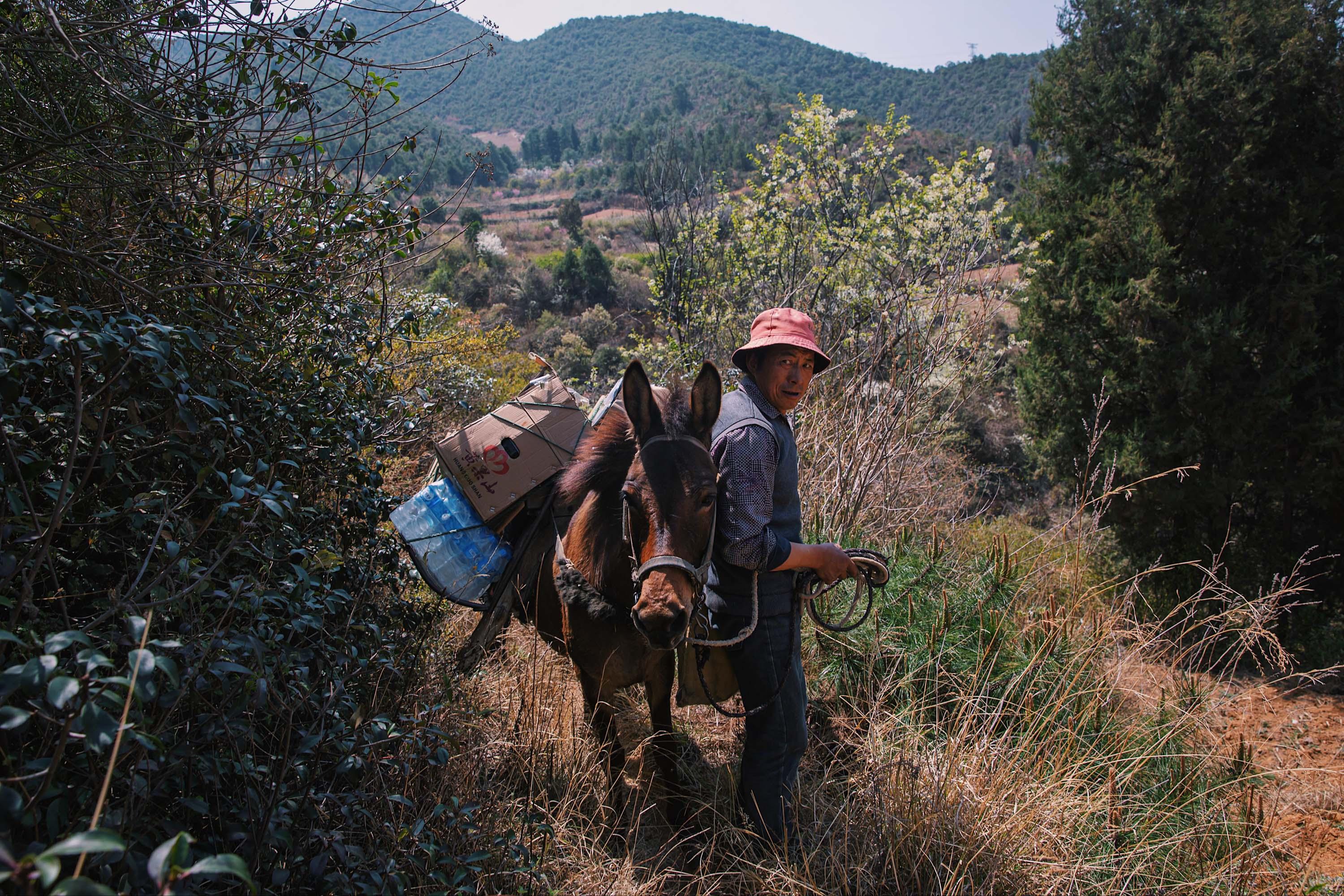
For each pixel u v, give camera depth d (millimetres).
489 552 3217
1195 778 3506
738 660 2814
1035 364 10031
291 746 2109
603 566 2715
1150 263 8719
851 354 6035
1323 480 7934
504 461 3184
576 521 2938
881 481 5395
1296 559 8305
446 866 2158
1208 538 8648
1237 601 5441
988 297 5859
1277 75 8273
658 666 2992
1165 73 9094
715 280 8031
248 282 2383
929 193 7305
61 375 1829
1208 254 8773
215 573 2021
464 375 5934
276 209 2691
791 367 2760
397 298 3824
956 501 7082
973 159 7547
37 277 2225
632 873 2816
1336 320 8336
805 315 2848
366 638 2557
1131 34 9234
